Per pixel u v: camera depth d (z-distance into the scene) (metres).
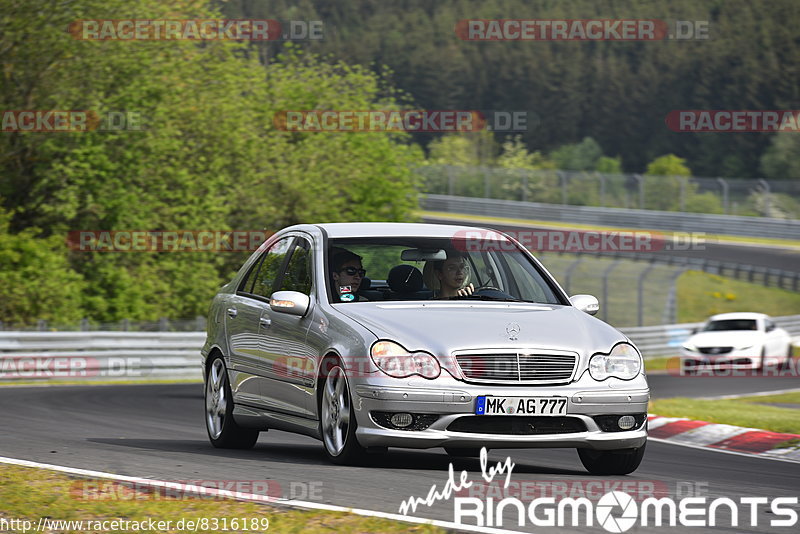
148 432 31.30
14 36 79.50
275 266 26.34
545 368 21.55
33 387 51.56
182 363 68.25
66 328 71.88
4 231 79.94
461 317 22.38
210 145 97.81
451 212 189.38
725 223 168.25
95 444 26.14
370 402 21.22
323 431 22.66
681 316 125.81
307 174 107.38
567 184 187.12
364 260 25.23
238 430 26.50
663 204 179.00
